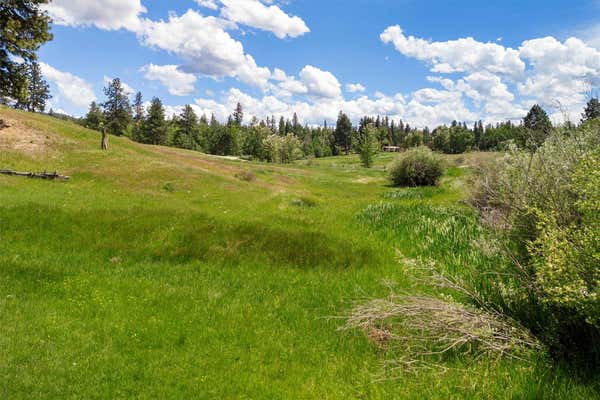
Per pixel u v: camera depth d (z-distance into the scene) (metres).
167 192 22.92
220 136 107.00
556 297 4.17
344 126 162.00
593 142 5.56
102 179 23.67
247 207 21.39
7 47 28.19
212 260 10.88
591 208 4.35
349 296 8.05
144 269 10.06
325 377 5.26
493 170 9.60
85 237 12.12
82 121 115.94
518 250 6.17
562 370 4.45
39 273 8.98
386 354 5.60
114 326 6.70
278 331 6.68
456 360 5.15
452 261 9.05
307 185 39.66
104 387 5.05
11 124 31.20
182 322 6.91
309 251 11.34
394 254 10.62
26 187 19.30
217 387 5.08
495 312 5.46
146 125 97.88
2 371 5.21
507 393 4.29
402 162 35.69
